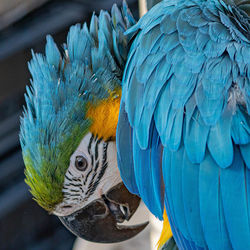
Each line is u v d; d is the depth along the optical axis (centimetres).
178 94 272
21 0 626
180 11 290
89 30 350
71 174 336
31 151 327
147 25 297
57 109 322
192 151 267
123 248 541
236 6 291
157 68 283
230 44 272
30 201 754
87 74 324
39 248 762
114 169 344
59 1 638
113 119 332
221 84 266
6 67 588
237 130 262
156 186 290
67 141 326
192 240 280
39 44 611
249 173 261
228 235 266
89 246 549
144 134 286
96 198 349
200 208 267
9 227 748
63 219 354
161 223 425
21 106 723
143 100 286
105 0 630
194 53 275
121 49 331
